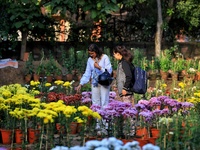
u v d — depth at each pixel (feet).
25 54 62.54
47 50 65.51
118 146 18.42
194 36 67.77
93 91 36.73
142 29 67.21
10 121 34.22
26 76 56.54
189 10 62.69
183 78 58.44
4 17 60.70
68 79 57.26
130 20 67.21
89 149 18.39
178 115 33.78
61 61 63.82
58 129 32.96
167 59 59.26
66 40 66.08
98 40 66.80
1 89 38.83
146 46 66.85
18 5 60.23
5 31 60.70
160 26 64.44
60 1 59.93
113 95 42.73
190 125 30.50
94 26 66.49
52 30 65.31
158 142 29.14
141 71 36.32
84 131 30.58
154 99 37.14
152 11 66.49
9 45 63.82
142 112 33.42
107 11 59.47
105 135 32.76
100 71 36.40
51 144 30.04
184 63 59.72
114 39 67.10
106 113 32.68
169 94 49.52
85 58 58.29
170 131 29.37
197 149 28.40
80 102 40.91
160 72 58.85
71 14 61.72
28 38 65.31
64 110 29.55
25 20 60.44
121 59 36.58
